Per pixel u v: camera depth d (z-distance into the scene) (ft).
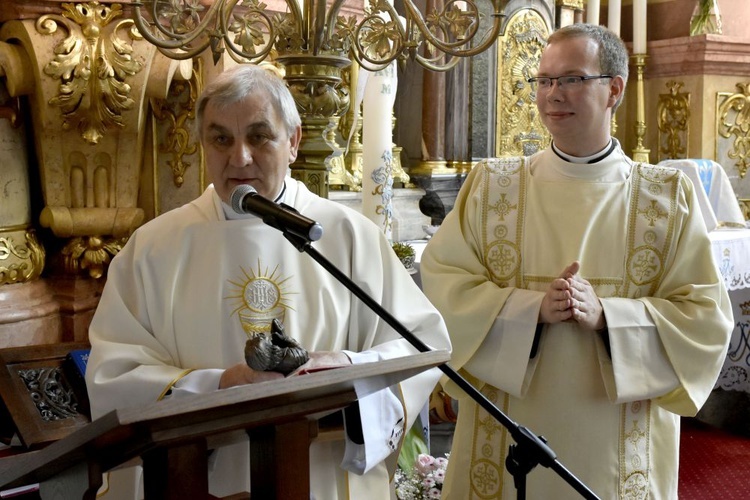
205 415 5.64
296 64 10.30
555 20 25.11
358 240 8.80
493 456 10.66
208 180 14.79
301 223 6.34
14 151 13.39
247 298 8.37
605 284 10.37
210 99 7.81
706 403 21.49
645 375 10.01
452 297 10.51
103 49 12.85
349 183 19.72
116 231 13.99
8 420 11.03
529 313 10.05
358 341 8.77
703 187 19.34
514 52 23.36
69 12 12.67
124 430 5.34
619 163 10.68
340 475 8.52
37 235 14.03
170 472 6.05
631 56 27.09
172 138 14.89
